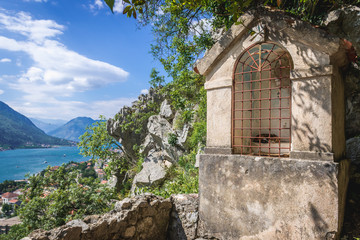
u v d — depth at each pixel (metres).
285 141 5.19
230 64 4.01
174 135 14.30
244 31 3.83
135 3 2.24
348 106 5.38
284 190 3.29
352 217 3.81
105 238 3.34
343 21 5.04
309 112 3.26
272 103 5.43
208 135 4.25
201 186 4.17
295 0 5.39
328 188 2.99
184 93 11.64
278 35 3.53
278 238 3.31
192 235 4.14
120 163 20.69
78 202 13.12
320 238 3.02
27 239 2.64
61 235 2.81
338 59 3.37
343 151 4.18
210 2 5.14
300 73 3.31
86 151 19.78
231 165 3.81
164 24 8.01
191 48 8.59
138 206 3.88
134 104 21.00
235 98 4.07
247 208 3.61
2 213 40.91
